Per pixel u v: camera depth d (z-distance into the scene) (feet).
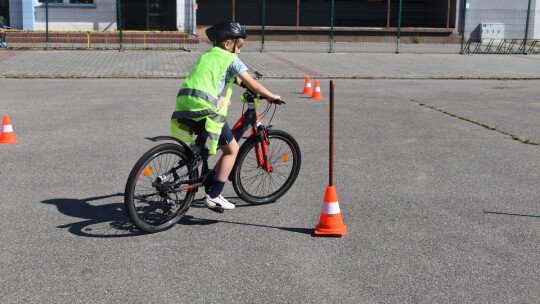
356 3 104.94
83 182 21.18
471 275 14.03
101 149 26.05
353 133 30.40
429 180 22.06
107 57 66.69
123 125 31.40
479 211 18.66
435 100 42.68
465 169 23.68
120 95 42.19
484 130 31.71
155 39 83.92
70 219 17.53
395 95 45.09
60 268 14.21
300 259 14.88
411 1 105.50
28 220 17.38
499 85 52.80
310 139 28.76
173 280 13.65
